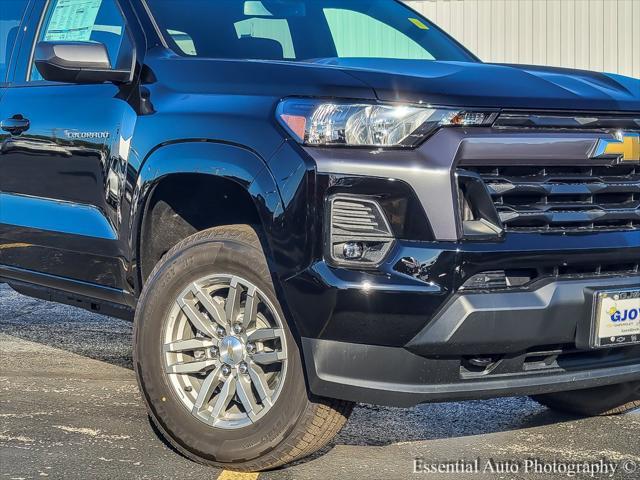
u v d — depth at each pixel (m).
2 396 4.32
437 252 3.02
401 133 3.08
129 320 4.11
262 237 3.32
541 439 3.80
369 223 3.06
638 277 3.31
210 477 3.35
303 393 3.22
